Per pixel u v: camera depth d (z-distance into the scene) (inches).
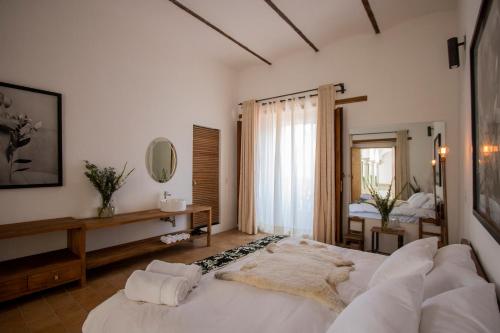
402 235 124.3
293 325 42.9
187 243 153.4
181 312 47.3
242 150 183.2
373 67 137.8
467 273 47.4
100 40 117.6
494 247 46.5
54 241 104.3
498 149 40.5
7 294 79.8
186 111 157.5
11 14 93.4
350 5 115.8
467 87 82.0
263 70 181.6
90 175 110.0
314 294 50.4
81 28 111.3
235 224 193.5
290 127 166.7
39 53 99.8
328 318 45.9
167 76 146.6
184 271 60.1
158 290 51.0
